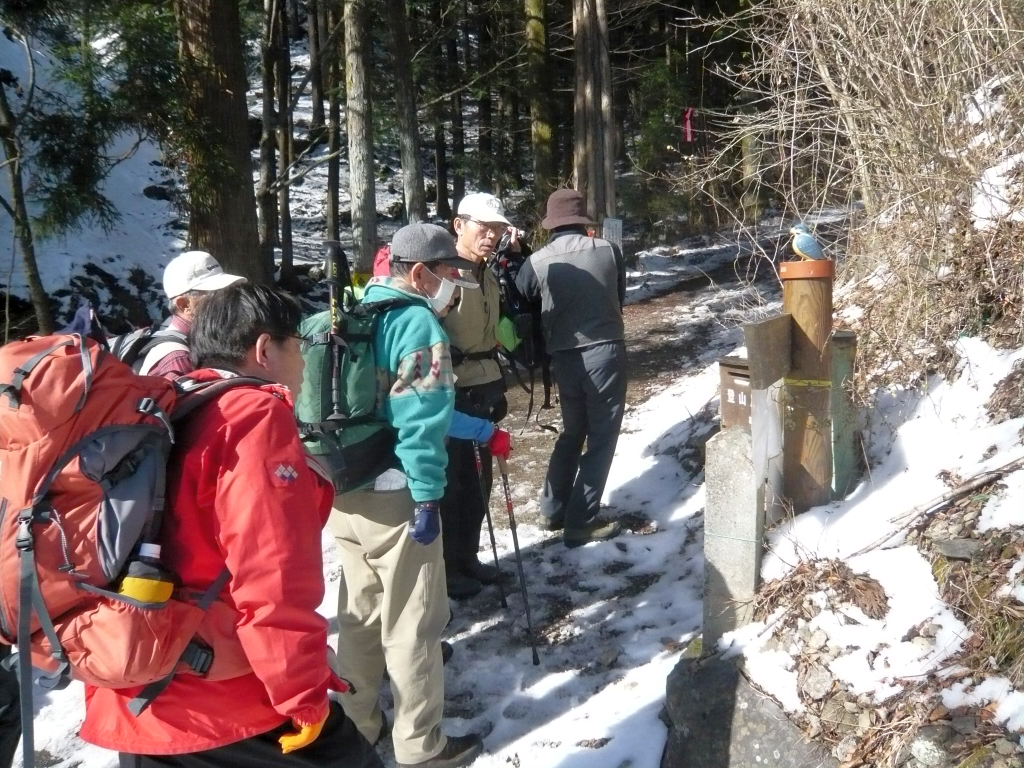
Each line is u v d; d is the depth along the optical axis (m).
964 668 2.22
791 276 2.73
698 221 12.89
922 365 3.26
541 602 3.72
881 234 3.85
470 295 3.50
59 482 1.50
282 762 1.77
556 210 4.08
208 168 6.72
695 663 2.67
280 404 1.68
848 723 2.28
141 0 6.74
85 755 2.96
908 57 3.51
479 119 17.09
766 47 4.51
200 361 1.84
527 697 3.08
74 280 9.55
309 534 1.63
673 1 15.28
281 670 1.56
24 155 6.62
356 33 8.81
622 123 16.05
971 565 2.38
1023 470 2.53
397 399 2.46
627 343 8.30
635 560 3.98
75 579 1.50
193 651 1.62
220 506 1.58
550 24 15.95
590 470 4.07
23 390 1.48
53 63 7.47
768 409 2.69
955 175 3.38
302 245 14.35
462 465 3.68
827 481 2.82
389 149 19.02
